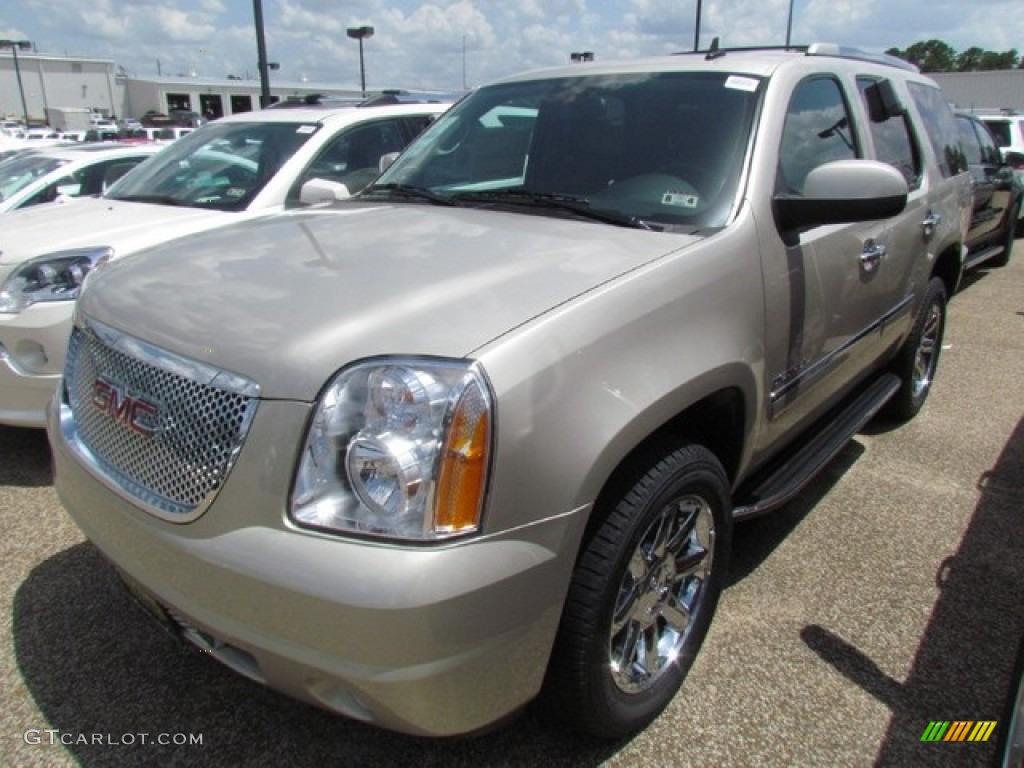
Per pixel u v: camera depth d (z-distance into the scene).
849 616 2.78
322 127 5.29
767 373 2.50
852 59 3.59
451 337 1.73
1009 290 8.50
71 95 81.06
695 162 2.65
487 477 1.65
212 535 1.74
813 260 2.73
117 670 2.50
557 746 2.21
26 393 3.77
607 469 1.81
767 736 2.24
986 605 2.85
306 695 1.73
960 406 4.89
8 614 2.77
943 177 4.25
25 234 4.07
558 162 2.92
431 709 1.65
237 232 2.62
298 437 1.67
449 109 3.68
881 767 2.14
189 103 75.12
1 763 2.14
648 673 2.25
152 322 1.98
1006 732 1.93
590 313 1.89
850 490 3.74
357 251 2.27
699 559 2.35
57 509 3.52
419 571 1.58
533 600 1.72
